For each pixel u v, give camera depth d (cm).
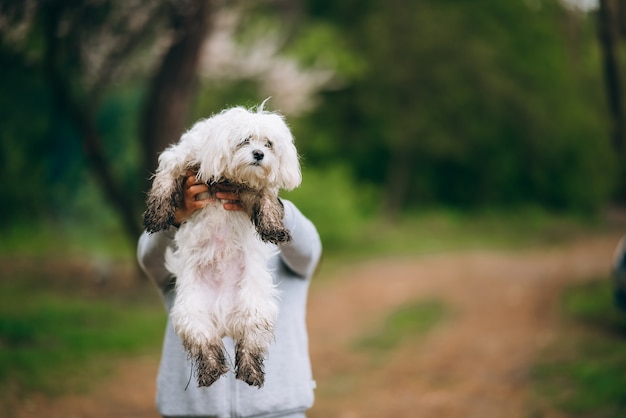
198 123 277
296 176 271
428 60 2558
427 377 747
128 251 1571
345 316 1134
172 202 267
